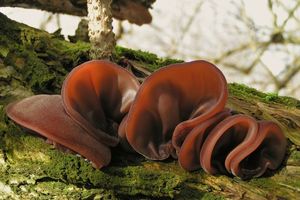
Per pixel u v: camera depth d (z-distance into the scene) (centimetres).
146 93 46
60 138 46
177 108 47
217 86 46
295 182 46
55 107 47
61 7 61
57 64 52
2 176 47
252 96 55
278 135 46
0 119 48
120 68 48
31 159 47
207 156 45
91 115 47
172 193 46
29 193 47
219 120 46
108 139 46
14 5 60
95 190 46
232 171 46
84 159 46
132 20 65
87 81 47
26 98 47
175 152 47
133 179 46
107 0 51
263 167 46
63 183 47
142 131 47
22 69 51
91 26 51
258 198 46
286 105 54
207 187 46
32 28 54
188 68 46
